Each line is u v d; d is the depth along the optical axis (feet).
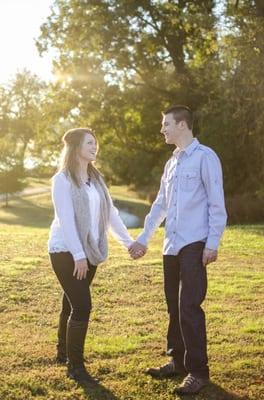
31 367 17.53
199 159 16.10
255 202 89.25
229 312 24.94
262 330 21.88
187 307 15.65
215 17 86.53
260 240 52.37
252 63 76.84
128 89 104.78
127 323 22.91
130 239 17.90
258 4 81.87
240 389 16.20
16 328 21.97
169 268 16.62
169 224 16.39
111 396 15.52
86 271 16.17
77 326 16.46
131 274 33.24
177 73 102.83
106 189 17.33
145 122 110.01
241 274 34.47
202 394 15.70
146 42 102.01
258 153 89.81
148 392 15.81
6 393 15.58
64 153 16.85
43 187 224.74
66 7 102.47
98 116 105.81
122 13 98.78
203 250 15.87
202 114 89.61
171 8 97.25
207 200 16.05
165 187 17.17
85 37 100.68
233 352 19.26
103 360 18.35
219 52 85.25
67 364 17.06
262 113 77.46
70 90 104.88
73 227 16.22
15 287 28.78
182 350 16.89
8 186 162.81
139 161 147.13
